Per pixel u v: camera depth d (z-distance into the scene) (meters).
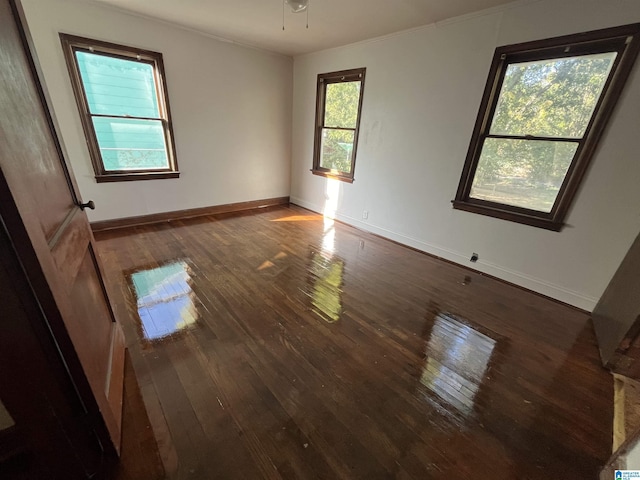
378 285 2.65
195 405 1.39
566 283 2.47
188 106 3.76
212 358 1.68
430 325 2.12
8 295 0.74
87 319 1.16
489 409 1.47
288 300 2.31
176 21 3.28
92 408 1.01
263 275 2.69
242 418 1.34
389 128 3.50
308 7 2.59
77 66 2.95
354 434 1.30
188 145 3.91
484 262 2.97
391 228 3.78
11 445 0.88
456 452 1.25
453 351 1.87
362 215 4.12
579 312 2.39
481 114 2.68
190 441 1.23
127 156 3.52
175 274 2.61
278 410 1.39
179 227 3.79
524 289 2.71
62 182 1.21
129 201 3.64
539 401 1.54
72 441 0.98
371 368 1.69
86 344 1.04
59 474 1.00
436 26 2.83
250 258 3.03
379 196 3.83
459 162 2.95
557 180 2.41
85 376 0.95
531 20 2.27
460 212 3.05
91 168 3.27
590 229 2.28
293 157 5.08
